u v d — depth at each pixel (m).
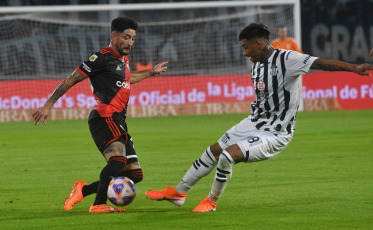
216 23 71.75
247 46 17.05
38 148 35.91
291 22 67.31
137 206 18.53
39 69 69.12
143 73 19.77
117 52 17.81
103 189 17.16
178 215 16.89
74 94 59.47
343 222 15.66
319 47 78.94
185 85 61.47
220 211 17.44
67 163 29.34
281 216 16.53
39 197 20.36
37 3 75.38
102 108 17.61
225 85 61.94
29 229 15.25
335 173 24.55
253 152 16.80
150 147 35.31
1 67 67.75
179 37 71.50
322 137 38.66
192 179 17.67
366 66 15.56
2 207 18.48
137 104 60.72
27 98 59.00
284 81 16.81
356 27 78.38
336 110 62.16
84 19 72.00
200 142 37.56
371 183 22.00
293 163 27.72
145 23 69.44
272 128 17.09
